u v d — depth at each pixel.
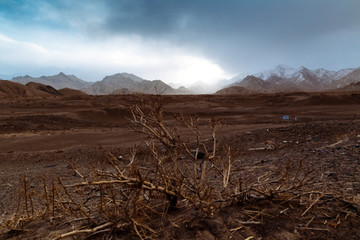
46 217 2.44
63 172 7.37
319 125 11.96
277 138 10.46
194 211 2.25
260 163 6.32
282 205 2.29
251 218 2.06
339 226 1.87
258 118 30.67
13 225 2.29
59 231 2.06
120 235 1.91
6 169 8.73
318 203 2.31
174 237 1.86
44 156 10.44
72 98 60.75
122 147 10.88
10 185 5.98
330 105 49.25
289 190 2.57
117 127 24.02
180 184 2.20
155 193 2.45
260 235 1.86
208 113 38.72
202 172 2.46
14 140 15.46
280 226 1.94
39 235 2.03
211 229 1.96
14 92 127.00
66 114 31.69
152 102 2.37
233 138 11.48
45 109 42.28
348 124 11.24
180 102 62.91
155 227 2.00
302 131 10.98
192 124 2.61
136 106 2.33
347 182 3.18
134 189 2.00
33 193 2.67
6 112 37.47
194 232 1.92
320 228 1.87
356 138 7.55
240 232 1.91
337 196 2.43
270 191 2.38
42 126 23.94
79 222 2.22
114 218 1.97
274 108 46.62
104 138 15.28
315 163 5.01
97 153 10.20
